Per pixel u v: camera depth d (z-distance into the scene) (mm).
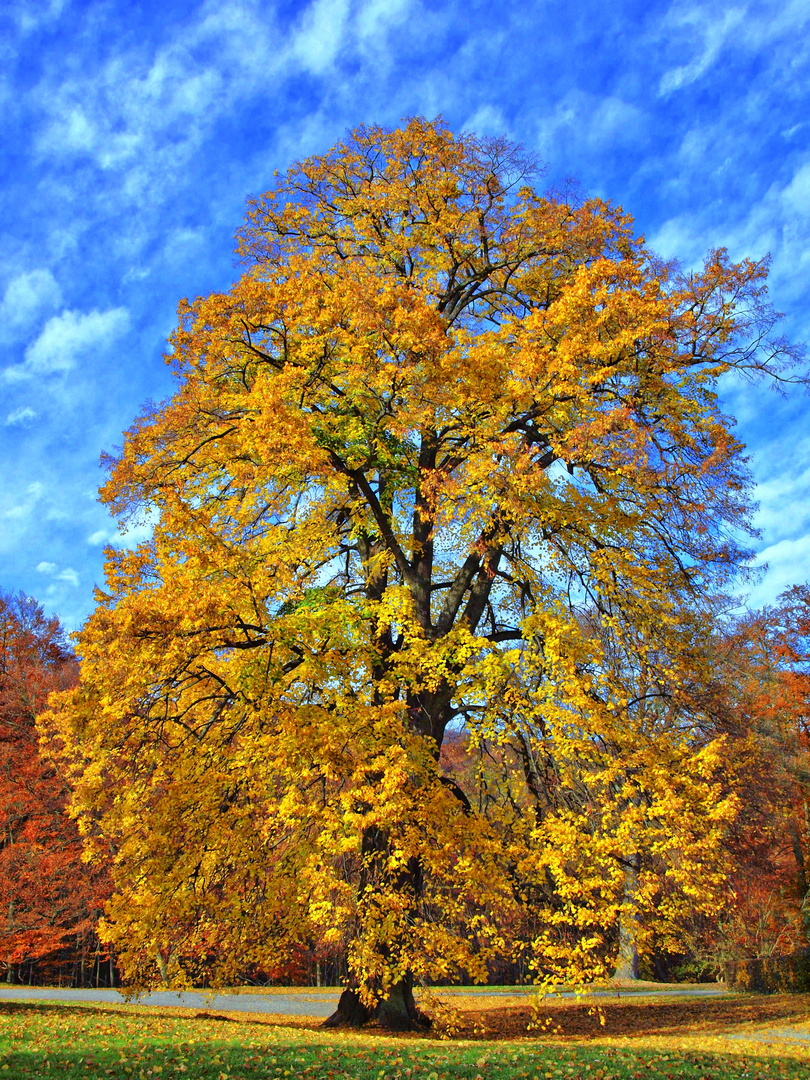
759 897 26281
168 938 11273
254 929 11570
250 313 12992
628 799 11516
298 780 11664
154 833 11258
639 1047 10859
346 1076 7855
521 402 12359
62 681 28109
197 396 13633
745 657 23188
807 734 24625
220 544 11078
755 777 20219
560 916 10914
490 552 14242
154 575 11203
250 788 12000
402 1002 12938
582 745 11219
